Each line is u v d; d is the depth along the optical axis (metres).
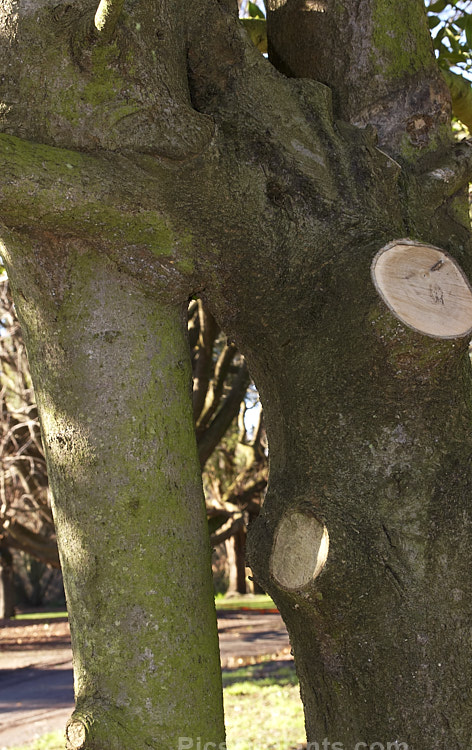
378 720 2.21
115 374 2.37
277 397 2.55
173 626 2.28
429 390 2.34
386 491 2.31
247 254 2.45
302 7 3.03
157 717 2.21
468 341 2.33
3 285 10.52
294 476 2.42
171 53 2.40
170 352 2.46
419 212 2.75
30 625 23.25
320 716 2.35
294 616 2.34
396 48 2.94
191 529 2.40
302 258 2.46
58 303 2.40
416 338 2.24
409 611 2.22
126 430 2.34
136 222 2.34
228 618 21.33
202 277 2.47
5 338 11.97
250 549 2.40
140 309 2.43
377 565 2.23
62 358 2.39
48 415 2.43
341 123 2.70
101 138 2.31
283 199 2.48
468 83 3.91
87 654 2.28
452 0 4.45
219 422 8.55
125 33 2.28
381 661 2.22
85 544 2.32
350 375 2.36
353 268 2.36
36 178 2.19
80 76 2.29
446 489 2.33
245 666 12.02
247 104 2.53
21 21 2.29
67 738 2.16
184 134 2.35
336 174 2.54
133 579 2.27
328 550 2.18
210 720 2.29
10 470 12.39
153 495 2.33
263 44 3.78
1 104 2.32
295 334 2.46
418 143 2.88
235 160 2.44
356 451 2.35
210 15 2.53
